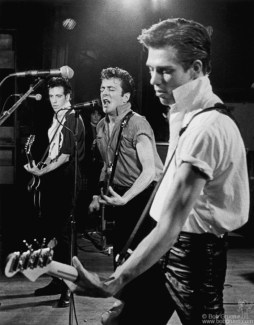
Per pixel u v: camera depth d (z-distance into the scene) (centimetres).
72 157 376
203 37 144
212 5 786
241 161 146
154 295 163
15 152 635
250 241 637
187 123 147
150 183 295
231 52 807
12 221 624
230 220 148
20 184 641
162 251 133
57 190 380
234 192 147
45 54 696
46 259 127
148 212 167
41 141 654
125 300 166
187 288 150
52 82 391
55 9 696
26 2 688
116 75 306
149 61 146
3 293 396
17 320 336
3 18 688
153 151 307
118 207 297
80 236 607
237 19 796
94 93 802
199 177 133
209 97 148
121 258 165
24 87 661
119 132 303
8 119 653
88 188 633
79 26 742
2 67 632
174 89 147
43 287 397
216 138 137
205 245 149
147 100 793
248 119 775
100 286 131
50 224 382
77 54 761
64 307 364
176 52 142
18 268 120
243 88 796
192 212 147
